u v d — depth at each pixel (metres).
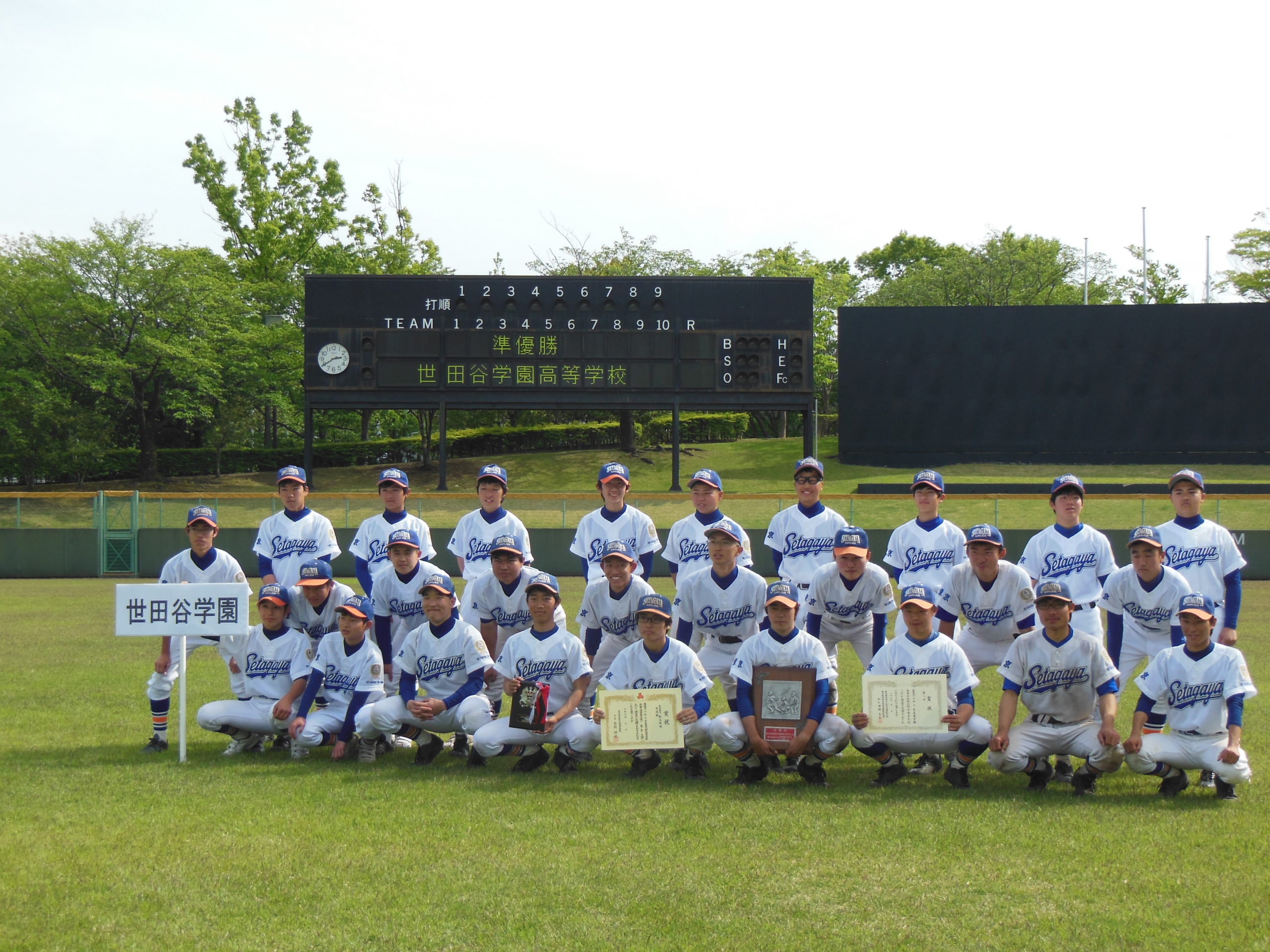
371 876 4.73
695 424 46.69
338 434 48.16
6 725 8.13
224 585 7.01
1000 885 4.61
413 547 8.00
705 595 7.79
